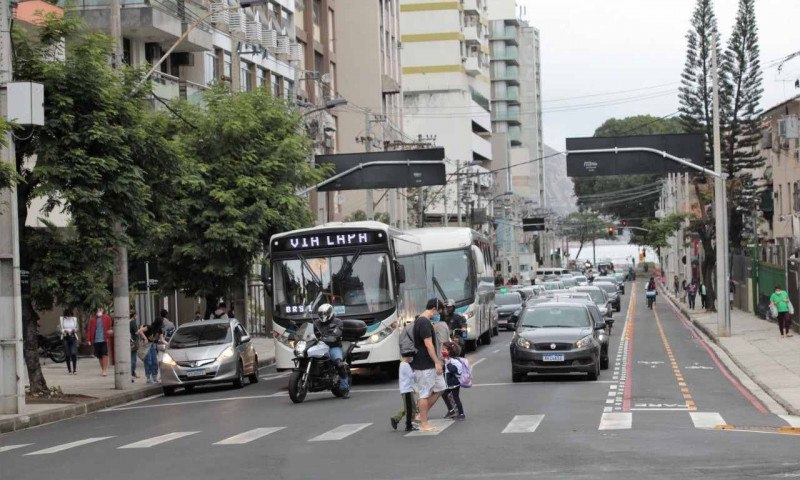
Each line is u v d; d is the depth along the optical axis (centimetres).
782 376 2902
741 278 7150
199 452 1714
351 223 3080
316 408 2438
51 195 2681
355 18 8681
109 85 2744
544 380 2948
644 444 1625
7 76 2417
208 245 3712
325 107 4800
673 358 3756
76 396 2881
